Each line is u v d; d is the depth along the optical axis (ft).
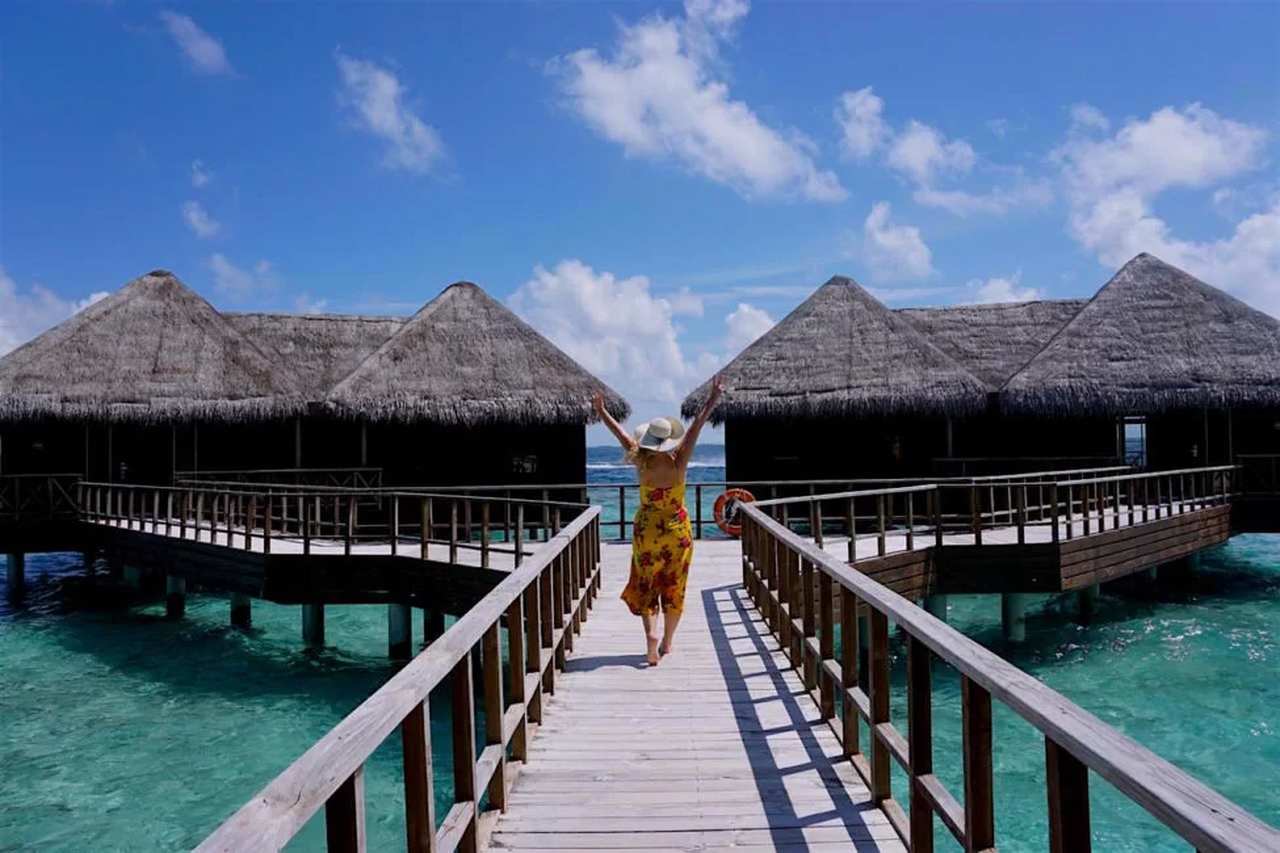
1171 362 58.95
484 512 34.63
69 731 32.30
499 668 14.40
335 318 73.46
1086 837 7.33
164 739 31.42
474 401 58.34
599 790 15.37
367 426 60.39
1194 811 5.56
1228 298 62.95
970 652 9.42
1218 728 30.89
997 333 68.85
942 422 59.98
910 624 11.23
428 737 9.75
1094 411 57.67
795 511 60.23
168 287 65.41
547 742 17.74
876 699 14.21
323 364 68.49
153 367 59.67
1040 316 69.92
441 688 36.88
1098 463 59.21
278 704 35.24
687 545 22.91
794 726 18.49
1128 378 58.23
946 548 38.83
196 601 54.24
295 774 6.63
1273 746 29.14
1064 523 47.39
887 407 57.26
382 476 60.70
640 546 22.80
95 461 59.57
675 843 13.39
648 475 22.58
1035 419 61.16
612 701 20.21
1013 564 38.73
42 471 59.00
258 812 6.06
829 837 13.50
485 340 63.00
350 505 38.96
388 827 23.82
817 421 60.39
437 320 63.98
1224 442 60.39
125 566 55.16
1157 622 46.03
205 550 43.83
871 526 58.18
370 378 59.00
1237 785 26.16
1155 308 62.80
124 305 63.41
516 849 13.30
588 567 30.94
